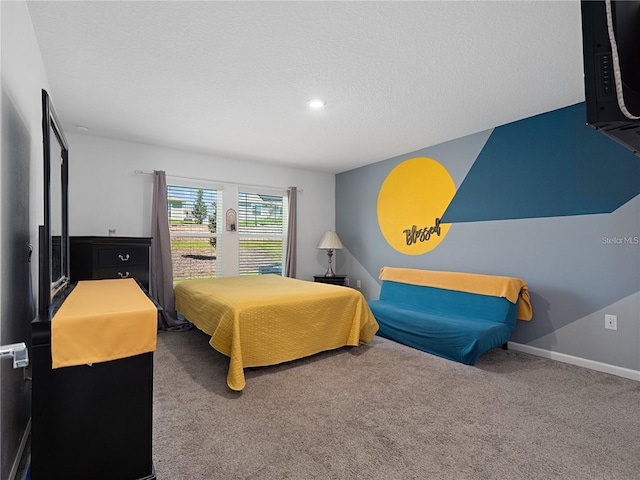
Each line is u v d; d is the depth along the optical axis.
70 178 3.71
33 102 1.89
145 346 1.29
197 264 4.55
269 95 2.73
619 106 0.79
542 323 3.11
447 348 2.97
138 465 1.32
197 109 3.02
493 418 1.99
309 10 1.73
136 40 1.99
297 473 1.51
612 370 2.69
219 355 3.12
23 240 1.63
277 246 5.27
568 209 2.95
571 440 1.76
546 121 3.09
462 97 2.77
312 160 4.85
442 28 1.88
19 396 1.55
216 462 1.58
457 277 3.51
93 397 1.25
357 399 2.22
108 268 3.13
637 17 0.86
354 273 5.33
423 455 1.64
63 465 1.20
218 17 1.78
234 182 4.77
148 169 4.13
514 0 1.66
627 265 2.64
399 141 3.93
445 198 3.95
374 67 2.29
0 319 1.23
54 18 1.79
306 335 2.91
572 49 2.08
